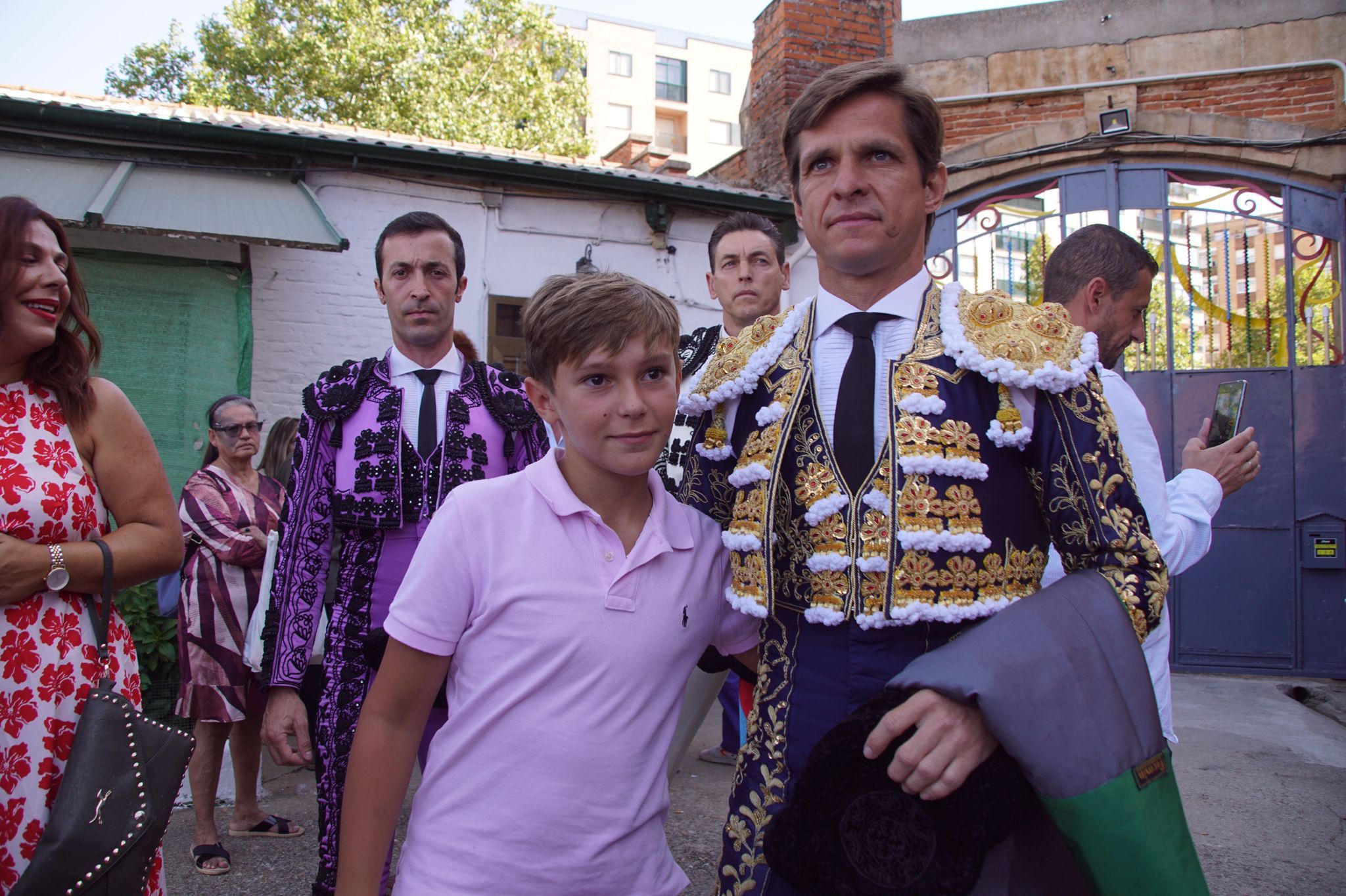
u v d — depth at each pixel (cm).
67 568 181
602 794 135
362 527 232
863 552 127
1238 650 609
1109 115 641
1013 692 109
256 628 307
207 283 577
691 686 214
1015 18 668
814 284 748
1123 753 111
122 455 198
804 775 117
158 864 187
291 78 1778
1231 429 210
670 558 144
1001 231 672
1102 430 127
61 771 179
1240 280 623
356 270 613
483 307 652
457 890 131
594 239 684
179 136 573
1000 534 128
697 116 5103
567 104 1958
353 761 140
